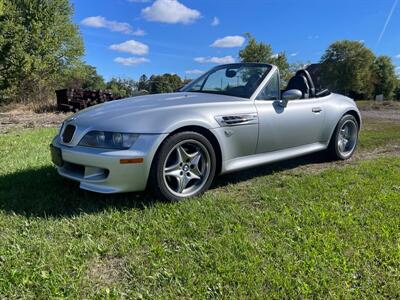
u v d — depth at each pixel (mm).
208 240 2514
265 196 3410
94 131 3105
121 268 2197
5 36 25469
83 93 16859
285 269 2154
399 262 2219
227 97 3846
